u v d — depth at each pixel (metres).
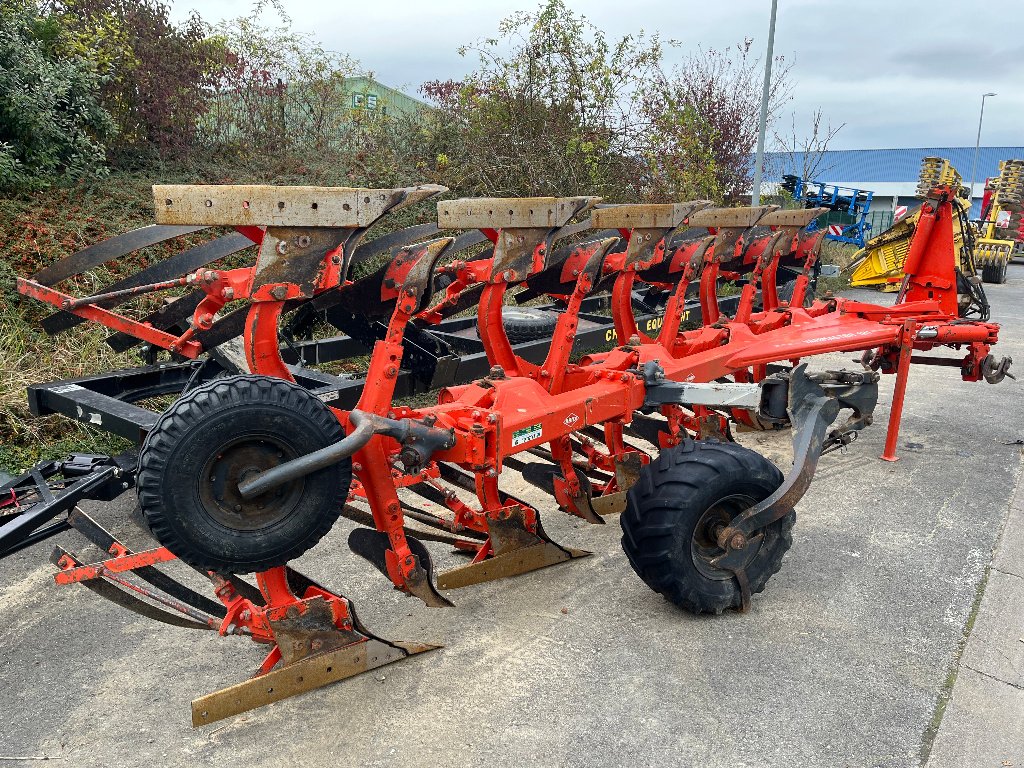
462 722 2.65
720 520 3.30
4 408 4.91
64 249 6.42
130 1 9.17
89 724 2.64
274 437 2.42
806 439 3.42
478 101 11.10
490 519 3.56
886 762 2.48
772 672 2.95
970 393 7.20
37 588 3.53
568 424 3.47
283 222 2.42
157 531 2.31
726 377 6.56
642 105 11.94
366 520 3.49
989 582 3.65
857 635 3.20
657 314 6.34
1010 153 45.81
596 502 4.35
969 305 6.06
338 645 2.83
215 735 2.58
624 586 3.60
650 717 2.69
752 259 5.99
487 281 3.43
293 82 10.92
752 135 14.00
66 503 2.83
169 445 2.27
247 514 2.48
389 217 9.30
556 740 2.57
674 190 11.88
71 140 7.57
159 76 8.89
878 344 5.21
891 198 40.38
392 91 12.31
